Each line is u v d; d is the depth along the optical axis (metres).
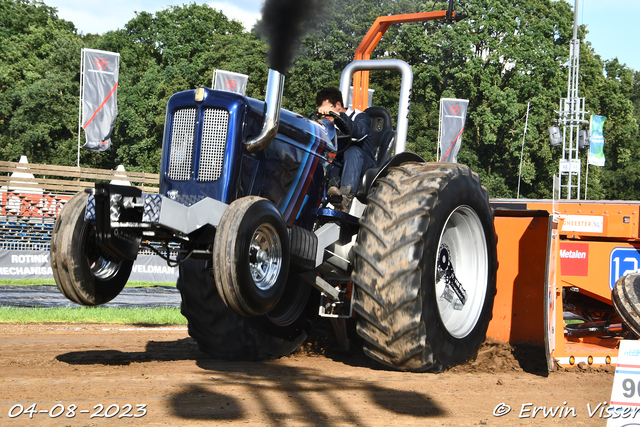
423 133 40.66
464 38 39.66
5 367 3.79
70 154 46.03
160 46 50.88
